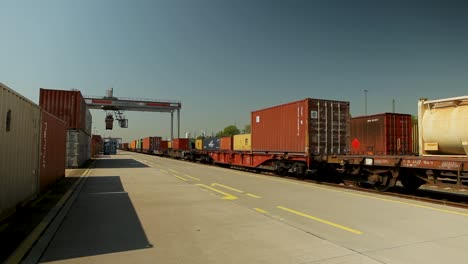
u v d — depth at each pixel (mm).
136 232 6695
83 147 29219
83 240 6129
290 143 18734
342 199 10820
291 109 18750
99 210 8961
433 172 11102
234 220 7754
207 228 7012
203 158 36250
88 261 5031
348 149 18281
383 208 9250
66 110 24469
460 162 9883
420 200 10711
